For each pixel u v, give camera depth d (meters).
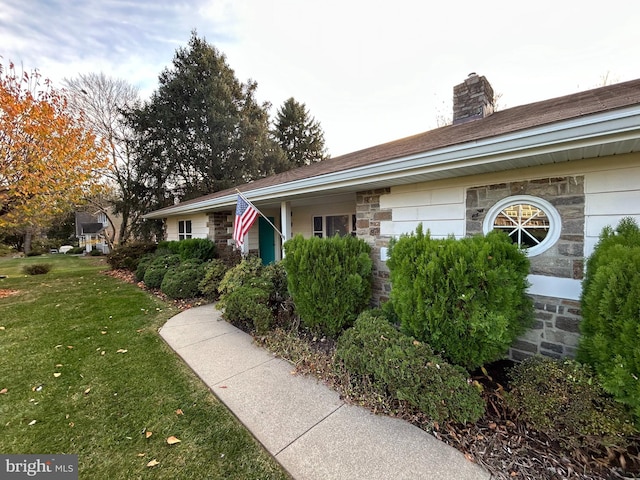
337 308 3.79
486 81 5.34
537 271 3.01
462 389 2.25
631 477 1.75
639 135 2.04
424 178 3.65
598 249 2.36
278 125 26.25
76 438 2.20
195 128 16.75
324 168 5.98
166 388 2.88
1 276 10.00
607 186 2.61
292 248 4.10
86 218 33.59
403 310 2.91
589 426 1.87
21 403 2.63
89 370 3.24
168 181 16.80
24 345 3.94
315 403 2.61
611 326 1.96
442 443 2.10
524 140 2.45
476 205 3.44
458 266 2.56
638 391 1.76
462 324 2.53
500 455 1.95
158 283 7.63
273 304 4.98
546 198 2.94
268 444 2.12
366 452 2.03
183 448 2.10
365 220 4.74
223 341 4.09
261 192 5.68
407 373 2.38
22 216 8.97
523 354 3.12
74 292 7.35
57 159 8.25
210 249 8.73
